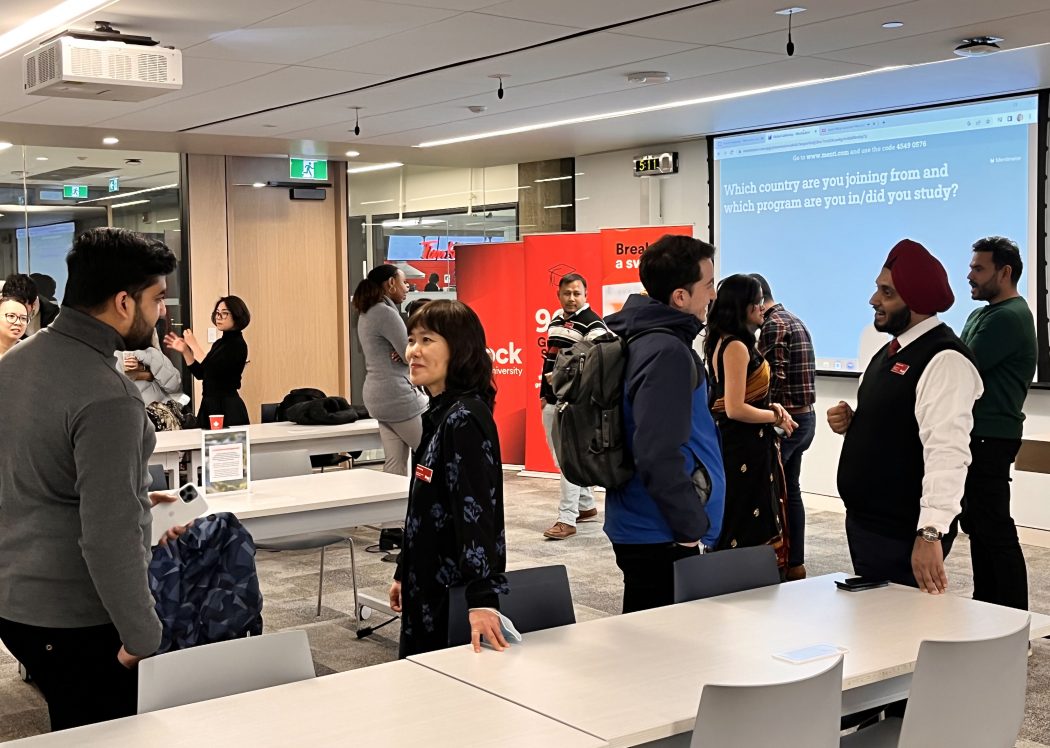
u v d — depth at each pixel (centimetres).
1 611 266
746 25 571
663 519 356
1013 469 807
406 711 242
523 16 545
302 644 274
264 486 543
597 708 243
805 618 311
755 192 970
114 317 264
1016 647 275
